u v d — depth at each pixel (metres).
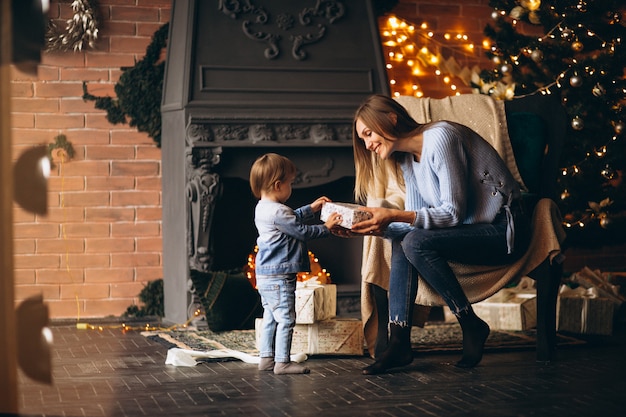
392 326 3.81
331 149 5.35
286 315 3.82
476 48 6.28
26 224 5.54
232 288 5.08
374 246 4.05
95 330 5.16
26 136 5.54
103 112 5.63
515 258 3.94
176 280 5.45
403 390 3.41
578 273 5.51
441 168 3.71
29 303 2.63
